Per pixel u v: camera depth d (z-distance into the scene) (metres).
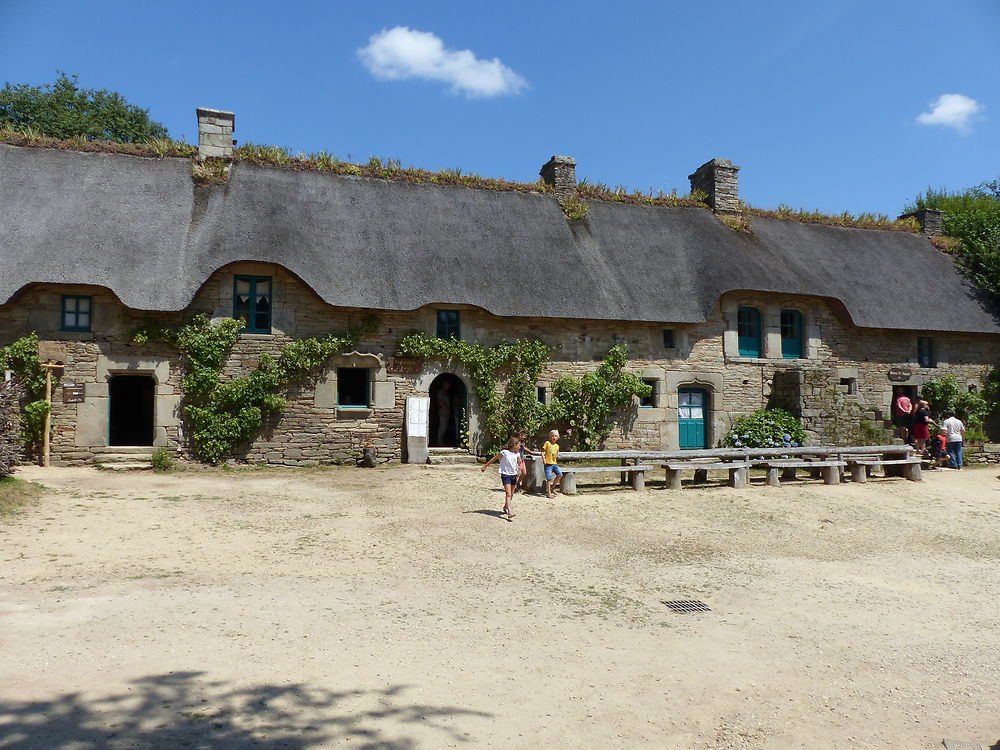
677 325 15.85
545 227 15.97
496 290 14.26
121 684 4.33
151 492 10.45
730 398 16.23
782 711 4.67
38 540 7.56
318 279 13.12
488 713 4.32
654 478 13.42
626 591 7.04
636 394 15.33
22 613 5.40
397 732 4.00
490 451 14.53
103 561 6.96
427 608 6.13
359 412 13.85
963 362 18.25
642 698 4.70
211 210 13.75
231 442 13.13
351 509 9.80
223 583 6.45
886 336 17.58
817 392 15.89
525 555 8.07
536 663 5.13
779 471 14.23
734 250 16.64
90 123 26.34
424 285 13.80
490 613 6.13
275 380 13.31
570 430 14.58
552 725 4.25
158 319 12.87
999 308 18.44
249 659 4.82
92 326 12.68
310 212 14.34
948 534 10.24
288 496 10.53
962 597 7.44
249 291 13.54
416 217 15.12
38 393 12.43
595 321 15.08
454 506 10.24
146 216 13.34
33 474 11.52
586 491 11.82
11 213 12.63
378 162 15.96
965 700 4.98
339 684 4.54
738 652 5.61
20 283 11.77
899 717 4.69
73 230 12.64
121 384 16.64
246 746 3.72
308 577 6.80
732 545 9.09
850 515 11.00
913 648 5.93
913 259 18.81
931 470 15.25
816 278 16.72
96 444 12.66
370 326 13.91
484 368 14.47
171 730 3.82
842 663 5.53
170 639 5.07
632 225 16.81
